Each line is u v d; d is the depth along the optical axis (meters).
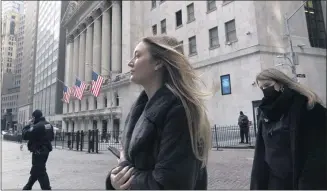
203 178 1.37
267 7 21.03
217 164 8.44
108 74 32.25
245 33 21.09
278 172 2.18
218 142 16.62
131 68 1.39
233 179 6.24
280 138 2.19
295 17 21.83
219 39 23.41
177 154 1.09
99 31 34.06
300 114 2.07
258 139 2.52
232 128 18.78
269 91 2.31
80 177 5.02
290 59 17.95
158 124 1.17
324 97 21.56
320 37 23.86
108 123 26.80
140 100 1.46
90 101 19.80
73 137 11.25
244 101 20.50
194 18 26.25
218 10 23.78
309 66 21.36
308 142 2.00
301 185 1.94
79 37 22.98
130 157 1.25
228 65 22.08
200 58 25.00
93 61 32.41
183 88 1.23
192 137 1.14
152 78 1.34
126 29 32.22
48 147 4.59
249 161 9.02
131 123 1.39
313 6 24.22
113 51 33.59
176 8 28.80
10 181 3.37
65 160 6.78
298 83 2.23
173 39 1.41
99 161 7.66
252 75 20.17
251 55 20.41
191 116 1.19
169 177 1.06
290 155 2.14
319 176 1.91
